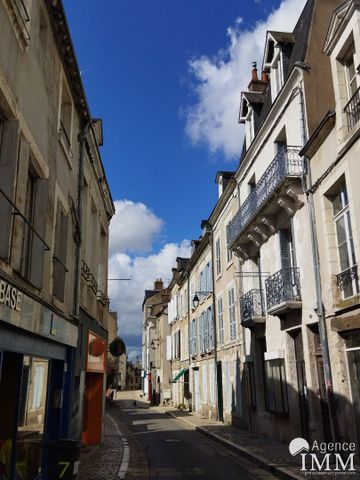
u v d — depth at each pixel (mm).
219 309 22516
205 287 26359
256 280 17000
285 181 12469
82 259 11945
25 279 6742
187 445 14594
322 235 11203
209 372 24859
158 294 66062
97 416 14219
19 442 6840
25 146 6750
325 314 10844
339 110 10500
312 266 11742
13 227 6305
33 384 7688
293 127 13273
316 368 11734
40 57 7648
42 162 7742
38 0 7559
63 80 9773
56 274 9109
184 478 9266
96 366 13836
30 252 7523
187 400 32938
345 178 10086
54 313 8352
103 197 15773
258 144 16453
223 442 14289
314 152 11734
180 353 35875
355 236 9633
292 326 12906
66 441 6363
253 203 15625
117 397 64750
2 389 6613
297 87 12977
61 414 9430
